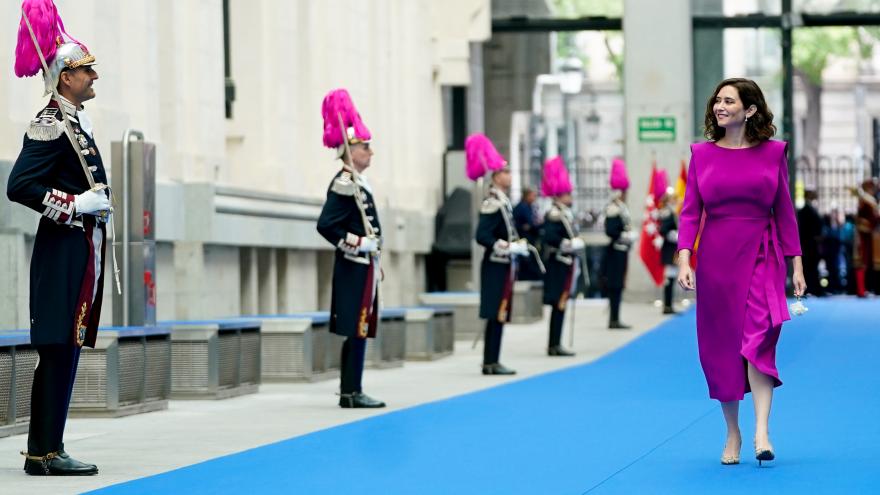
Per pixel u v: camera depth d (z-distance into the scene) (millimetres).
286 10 41938
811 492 15695
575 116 82438
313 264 43812
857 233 64688
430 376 32656
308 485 16516
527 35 66000
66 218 17344
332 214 25328
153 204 26359
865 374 30047
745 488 16047
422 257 55375
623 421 22812
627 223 48500
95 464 18531
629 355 37750
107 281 26266
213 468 17922
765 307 17625
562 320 38688
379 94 51031
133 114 32625
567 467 17781
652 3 62375
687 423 22438
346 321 25344
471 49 61844
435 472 17438
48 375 17656
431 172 57000
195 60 35906
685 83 62312
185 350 27172
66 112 17594
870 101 101562
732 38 63219
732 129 17922
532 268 58531
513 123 66312
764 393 17625
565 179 39062
